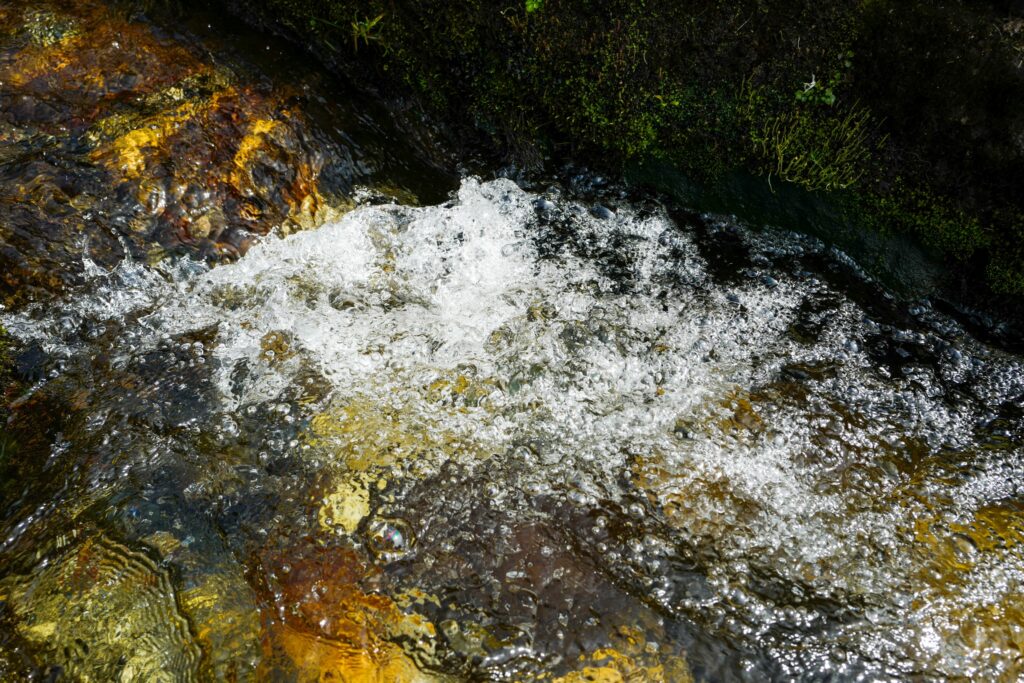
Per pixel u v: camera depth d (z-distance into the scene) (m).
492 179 3.44
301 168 3.08
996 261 3.13
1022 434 2.72
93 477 2.35
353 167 3.21
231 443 2.46
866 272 3.25
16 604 2.07
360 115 3.36
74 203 2.74
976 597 2.18
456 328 2.84
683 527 2.31
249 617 2.04
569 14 3.23
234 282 2.81
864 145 3.26
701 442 2.56
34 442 2.43
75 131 2.86
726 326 2.96
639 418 2.64
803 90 3.24
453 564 2.20
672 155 3.41
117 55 3.04
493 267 3.06
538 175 3.46
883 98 3.19
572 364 2.78
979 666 2.04
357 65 3.46
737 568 2.22
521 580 2.17
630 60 3.26
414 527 2.28
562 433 2.58
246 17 3.42
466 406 2.63
